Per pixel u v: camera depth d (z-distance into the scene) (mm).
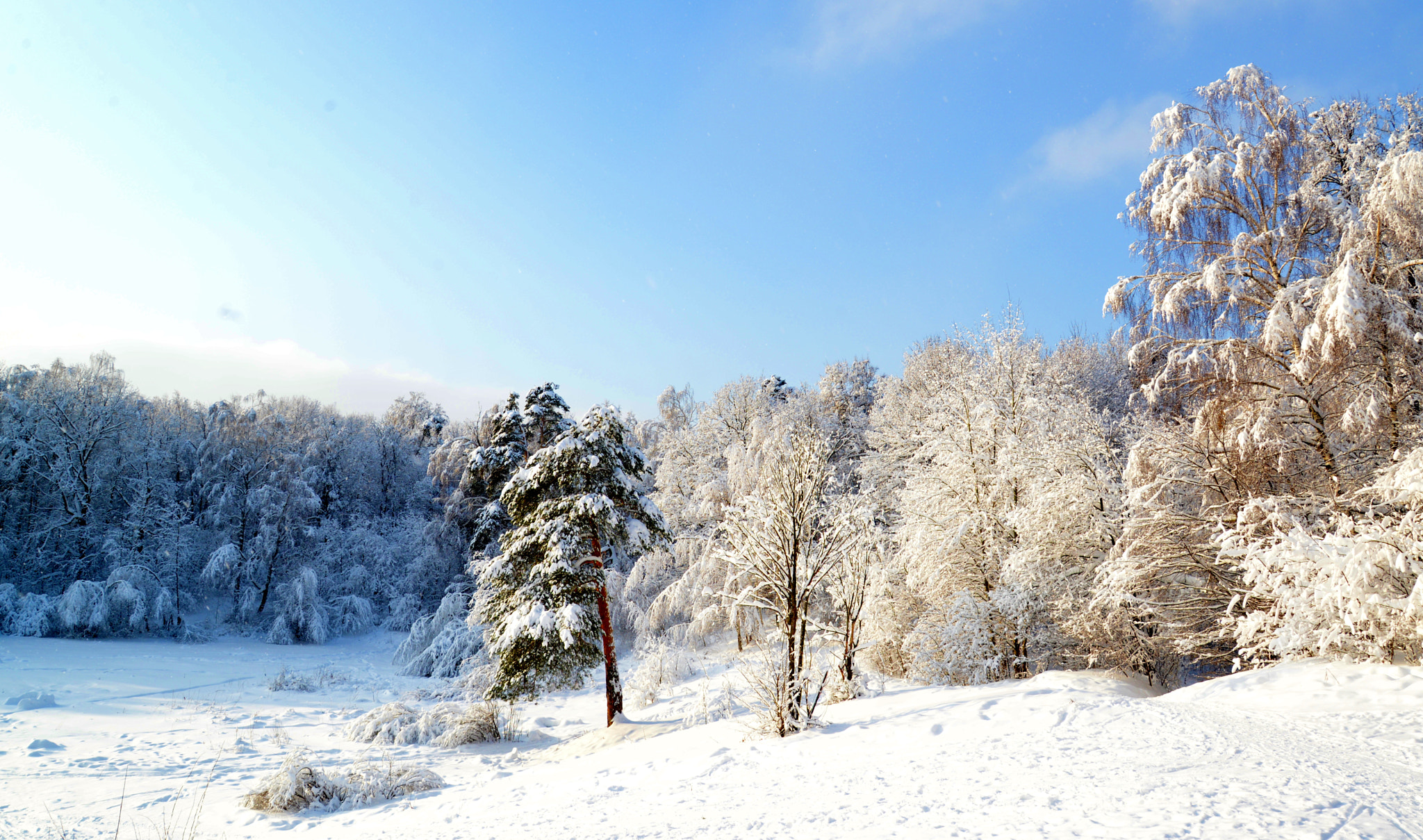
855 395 47156
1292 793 4594
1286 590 10359
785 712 10398
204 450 47062
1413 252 13141
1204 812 4340
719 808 6199
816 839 4809
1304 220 15414
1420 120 15711
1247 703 8570
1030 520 17719
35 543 39156
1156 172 17172
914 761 6941
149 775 13805
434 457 45312
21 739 16500
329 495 48594
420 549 43938
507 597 20469
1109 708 8047
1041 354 28672
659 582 34000
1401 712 7055
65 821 10438
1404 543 9648
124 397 44781
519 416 35594
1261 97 15805
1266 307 15172
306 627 38156
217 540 42562
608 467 20234
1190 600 15234
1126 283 17375
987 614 18125
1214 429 14719
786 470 13164
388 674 31547
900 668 21062
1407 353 12875
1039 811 4766
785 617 12359
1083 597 17172
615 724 17906
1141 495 15297
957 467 20781
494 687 18875
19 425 40625
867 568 14570
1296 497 13727
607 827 6113
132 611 35812
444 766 15398
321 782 11578
